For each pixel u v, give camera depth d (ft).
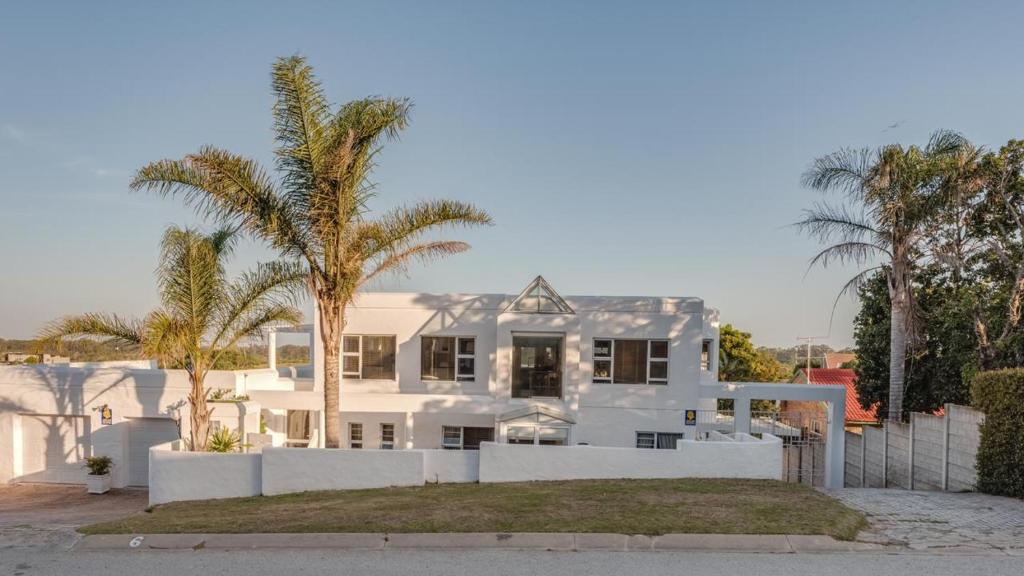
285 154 42.11
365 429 62.08
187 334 43.91
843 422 58.03
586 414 59.67
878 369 68.39
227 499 39.42
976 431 41.52
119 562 25.18
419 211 46.60
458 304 61.93
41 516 39.70
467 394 61.36
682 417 58.85
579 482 39.73
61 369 56.59
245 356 57.36
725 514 29.55
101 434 55.52
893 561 24.31
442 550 25.88
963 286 62.49
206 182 41.50
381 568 23.94
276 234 43.11
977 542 26.61
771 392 59.00
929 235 60.39
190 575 23.59
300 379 76.33
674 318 59.52
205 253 44.93
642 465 40.93
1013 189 60.29
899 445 52.13
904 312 55.98
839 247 57.77
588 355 60.08
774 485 37.96
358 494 37.50
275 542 26.91
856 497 36.76
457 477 41.57
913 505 34.22
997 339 58.80
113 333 44.93
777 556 24.97
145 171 40.65
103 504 47.78
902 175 53.62
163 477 40.78
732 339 143.64
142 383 55.83
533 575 23.11
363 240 45.06
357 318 62.64
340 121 42.91
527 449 40.91
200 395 45.57
